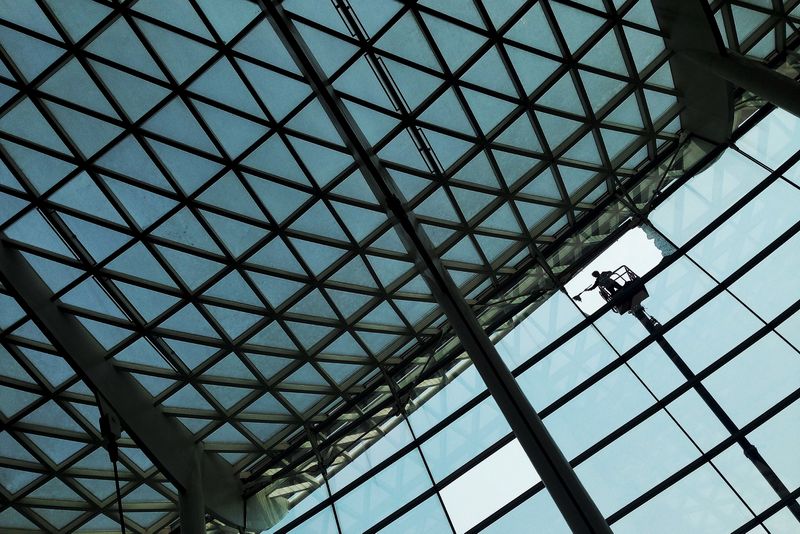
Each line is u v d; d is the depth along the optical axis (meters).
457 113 26.62
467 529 26.69
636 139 30.78
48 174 24.42
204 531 28.20
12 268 25.22
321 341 30.48
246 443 32.50
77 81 22.83
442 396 30.62
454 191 28.42
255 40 23.09
